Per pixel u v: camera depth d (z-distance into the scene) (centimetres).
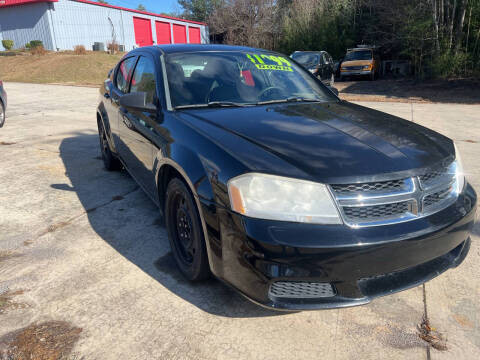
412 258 182
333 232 171
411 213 185
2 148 559
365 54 1862
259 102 283
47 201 366
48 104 1042
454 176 211
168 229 251
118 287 232
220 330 198
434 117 848
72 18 2606
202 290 230
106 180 430
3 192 387
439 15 1562
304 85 324
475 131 696
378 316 209
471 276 244
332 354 183
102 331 195
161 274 247
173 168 232
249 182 179
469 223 209
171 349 184
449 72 1510
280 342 190
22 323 200
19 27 2589
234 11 3203
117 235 299
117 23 2923
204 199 194
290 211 174
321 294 180
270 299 178
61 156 525
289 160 186
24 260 261
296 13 2550
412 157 196
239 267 182
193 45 334
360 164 184
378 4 1927
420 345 188
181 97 272
